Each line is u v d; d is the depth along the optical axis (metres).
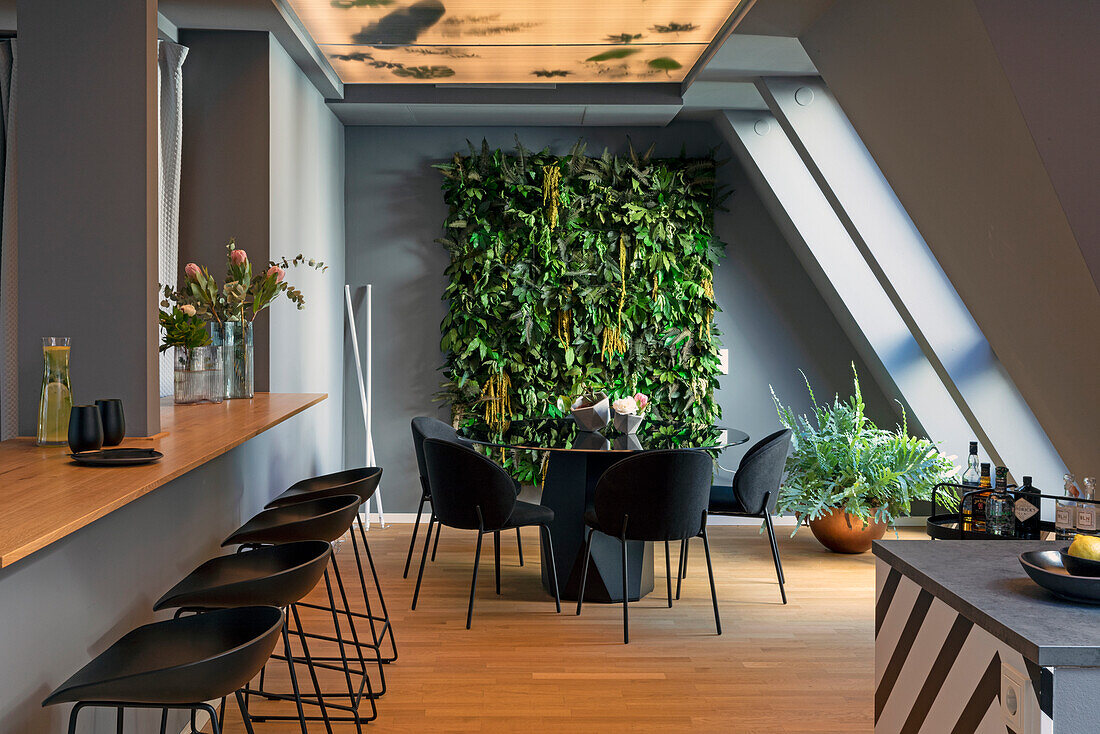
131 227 2.90
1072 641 1.41
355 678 3.42
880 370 5.67
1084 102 2.40
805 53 4.28
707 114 5.75
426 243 6.10
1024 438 4.50
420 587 4.62
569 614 4.21
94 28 2.89
